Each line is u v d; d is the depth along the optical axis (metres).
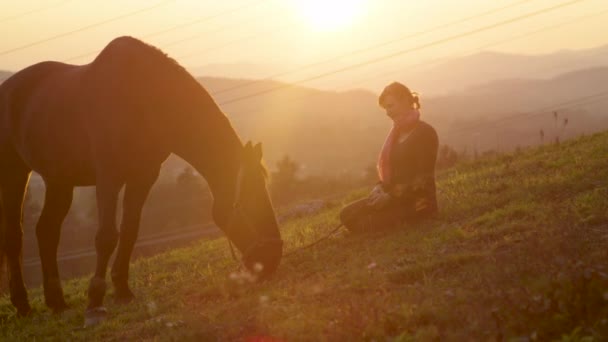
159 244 36.22
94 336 5.75
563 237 5.14
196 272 8.14
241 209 6.31
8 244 7.57
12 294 7.56
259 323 4.71
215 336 4.76
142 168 6.48
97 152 6.28
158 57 6.49
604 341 3.28
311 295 5.22
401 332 4.00
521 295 3.87
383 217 7.57
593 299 3.65
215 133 6.48
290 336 4.25
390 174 7.66
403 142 7.57
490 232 6.22
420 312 4.14
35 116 7.07
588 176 8.10
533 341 3.34
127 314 6.29
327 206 13.32
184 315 5.61
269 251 6.31
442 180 12.09
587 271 3.82
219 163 6.47
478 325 3.72
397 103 7.61
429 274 5.25
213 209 6.52
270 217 6.35
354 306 4.36
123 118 6.23
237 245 6.45
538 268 4.46
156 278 8.30
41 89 7.23
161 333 5.25
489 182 9.78
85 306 7.20
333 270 6.21
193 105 6.47
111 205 6.20
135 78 6.31
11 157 7.62
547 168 9.95
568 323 3.54
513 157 13.21
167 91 6.39
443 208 8.02
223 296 6.26
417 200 7.55
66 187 7.28
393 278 5.32
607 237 5.21
